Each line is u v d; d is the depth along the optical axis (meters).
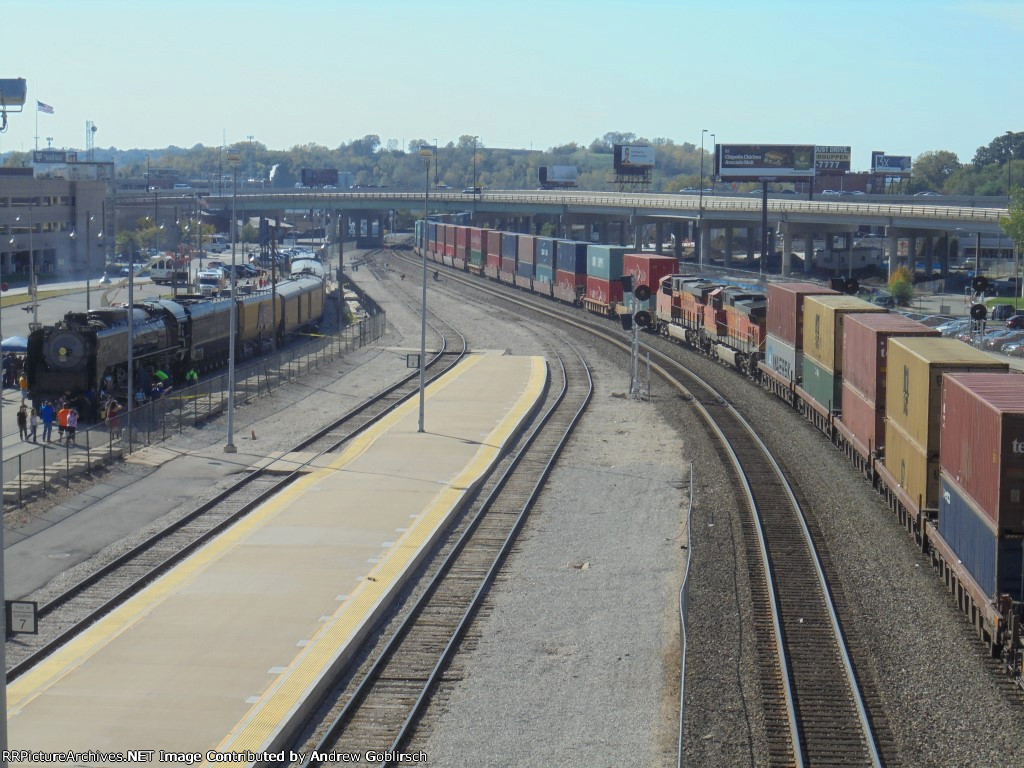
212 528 42.56
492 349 99.50
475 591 35.47
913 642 30.55
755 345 76.50
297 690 27.06
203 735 24.64
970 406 30.88
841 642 30.02
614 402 71.75
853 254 175.62
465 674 28.81
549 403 72.12
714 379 79.19
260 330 94.19
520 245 148.75
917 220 146.38
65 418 57.22
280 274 155.75
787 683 27.52
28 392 62.78
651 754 24.39
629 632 31.66
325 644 30.08
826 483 48.28
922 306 124.94
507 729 25.66
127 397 66.38
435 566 38.22
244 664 28.72
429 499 46.25
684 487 48.91
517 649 30.48
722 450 55.94
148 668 28.42
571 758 24.23
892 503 42.75
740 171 173.75
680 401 71.06
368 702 27.20
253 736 24.58
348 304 140.75
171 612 32.69
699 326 91.50
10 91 28.33
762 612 32.88
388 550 39.03
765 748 24.56
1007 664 28.22
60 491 47.72
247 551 39.00
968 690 27.42
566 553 39.50
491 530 42.66
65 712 25.77
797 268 181.50
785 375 66.88
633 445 58.28
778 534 40.88
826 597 33.69
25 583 36.34
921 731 25.30
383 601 33.62
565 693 27.61
